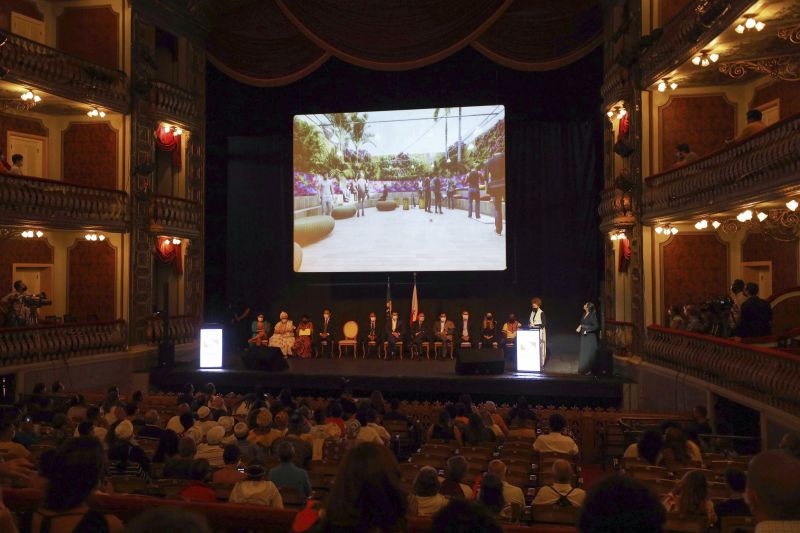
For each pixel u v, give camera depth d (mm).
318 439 8953
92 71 17750
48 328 16188
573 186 21000
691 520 5121
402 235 21859
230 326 22625
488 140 21438
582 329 17047
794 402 9250
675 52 14414
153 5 19656
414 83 22062
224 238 23312
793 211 13133
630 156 17016
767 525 2199
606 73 18859
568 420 12867
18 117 18797
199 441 8469
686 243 16609
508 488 6363
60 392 13305
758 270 15961
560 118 21156
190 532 1624
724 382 11859
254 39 21578
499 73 21500
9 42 15883
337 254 22203
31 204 16172
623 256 17719
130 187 19172
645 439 8227
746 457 9219
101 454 2896
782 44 13352
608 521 1898
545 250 21078
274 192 22719
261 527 3605
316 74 22625
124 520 3748
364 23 20375
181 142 21203
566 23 19781
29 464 3762
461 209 21562
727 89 16484
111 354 18031
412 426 11430
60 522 2740
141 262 19453
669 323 16438
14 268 18516
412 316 20750
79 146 19500
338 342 21750
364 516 2297
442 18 20078
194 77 21500
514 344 19156
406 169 21906
